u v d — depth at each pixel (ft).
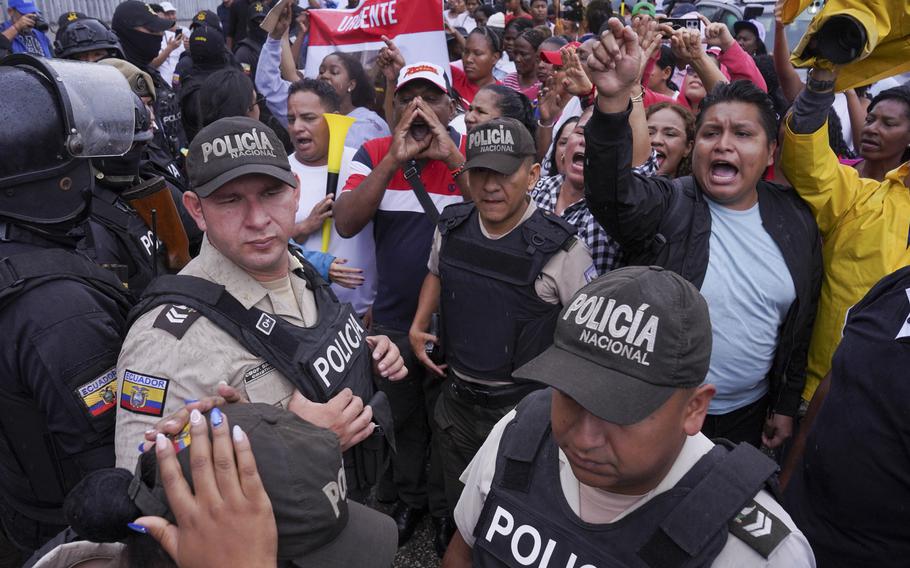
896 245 7.30
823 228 7.72
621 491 3.79
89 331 4.94
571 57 10.61
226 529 2.80
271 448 3.10
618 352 3.50
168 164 9.74
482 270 7.92
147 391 4.63
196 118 15.84
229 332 4.89
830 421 5.38
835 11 6.11
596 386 3.44
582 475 3.68
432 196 9.84
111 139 5.47
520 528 4.03
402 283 9.81
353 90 14.56
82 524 3.09
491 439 4.48
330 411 4.93
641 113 9.21
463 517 4.57
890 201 7.40
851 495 5.22
